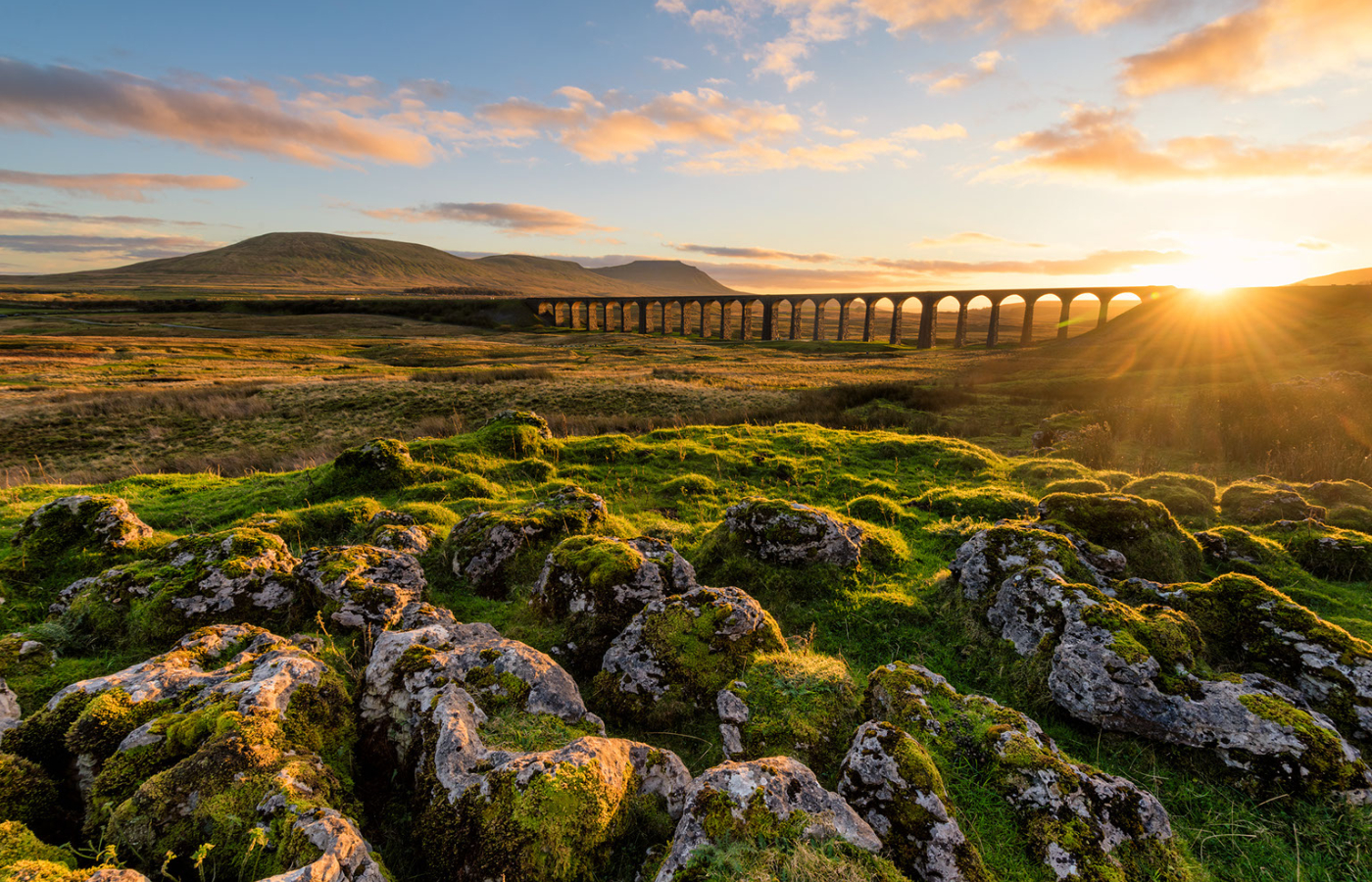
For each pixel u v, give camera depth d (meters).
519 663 5.32
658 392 37.12
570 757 4.09
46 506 9.53
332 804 4.09
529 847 3.63
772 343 118.81
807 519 9.07
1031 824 4.17
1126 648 5.64
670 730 5.63
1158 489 12.13
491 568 8.55
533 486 14.02
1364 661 5.69
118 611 7.04
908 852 3.86
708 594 6.69
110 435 27.22
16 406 31.64
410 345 89.38
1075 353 61.94
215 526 11.83
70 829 4.06
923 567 9.56
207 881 3.45
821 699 5.55
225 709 4.35
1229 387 27.81
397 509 11.38
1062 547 7.81
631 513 12.40
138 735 4.27
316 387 38.09
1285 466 15.95
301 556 9.62
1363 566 8.84
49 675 5.97
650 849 4.00
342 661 6.14
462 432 25.14
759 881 3.31
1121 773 5.18
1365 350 38.47
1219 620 6.63
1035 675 6.26
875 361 78.50
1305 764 4.82
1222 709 5.24
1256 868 4.28
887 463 16.67
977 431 25.98
